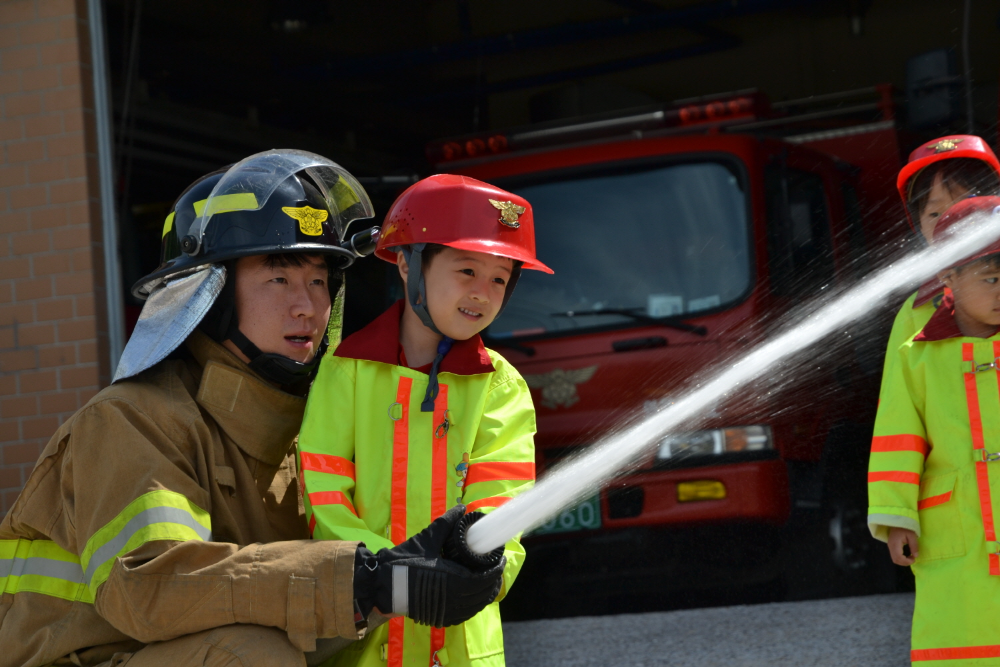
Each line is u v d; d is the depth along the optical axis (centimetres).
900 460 290
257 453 214
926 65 613
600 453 178
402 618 198
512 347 526
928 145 343
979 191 334
